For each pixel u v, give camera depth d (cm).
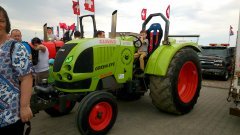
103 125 365
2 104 186
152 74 447
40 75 543
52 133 383
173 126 416
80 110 337
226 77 1042
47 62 552
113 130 396
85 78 377
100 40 397
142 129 402
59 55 388
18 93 193
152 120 446
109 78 412
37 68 539
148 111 502
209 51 1132
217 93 709
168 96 443
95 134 352
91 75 382
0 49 185
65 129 400
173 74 444
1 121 186
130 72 450
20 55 188
